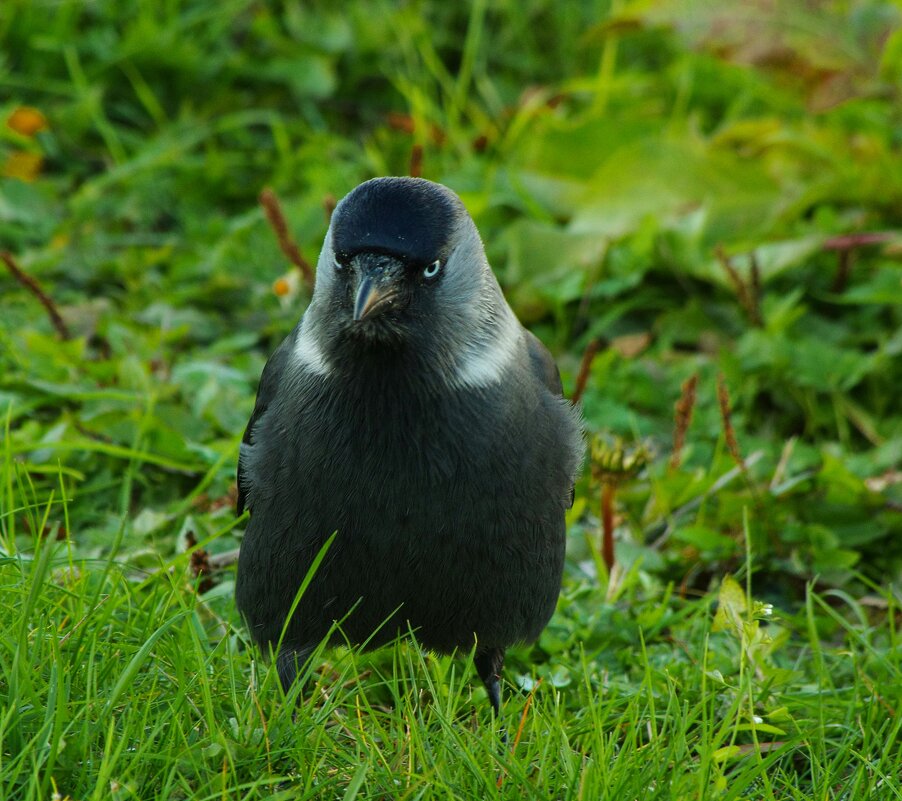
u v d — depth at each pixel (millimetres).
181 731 6484
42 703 6461
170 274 12820
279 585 7676
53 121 14344
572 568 9375
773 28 14414
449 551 7477
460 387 7461
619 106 15531
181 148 14203
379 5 16250
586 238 12836
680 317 12438
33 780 5809
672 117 15547
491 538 7508
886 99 14914
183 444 9898
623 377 11672
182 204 14023
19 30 14828
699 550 9672
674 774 6609
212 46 15578
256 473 7707
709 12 14445
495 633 7844
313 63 15477
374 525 7414
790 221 13188
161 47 14969
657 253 12750
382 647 8000
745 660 7879
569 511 9719
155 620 7266
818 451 10977
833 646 8969
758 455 10234
